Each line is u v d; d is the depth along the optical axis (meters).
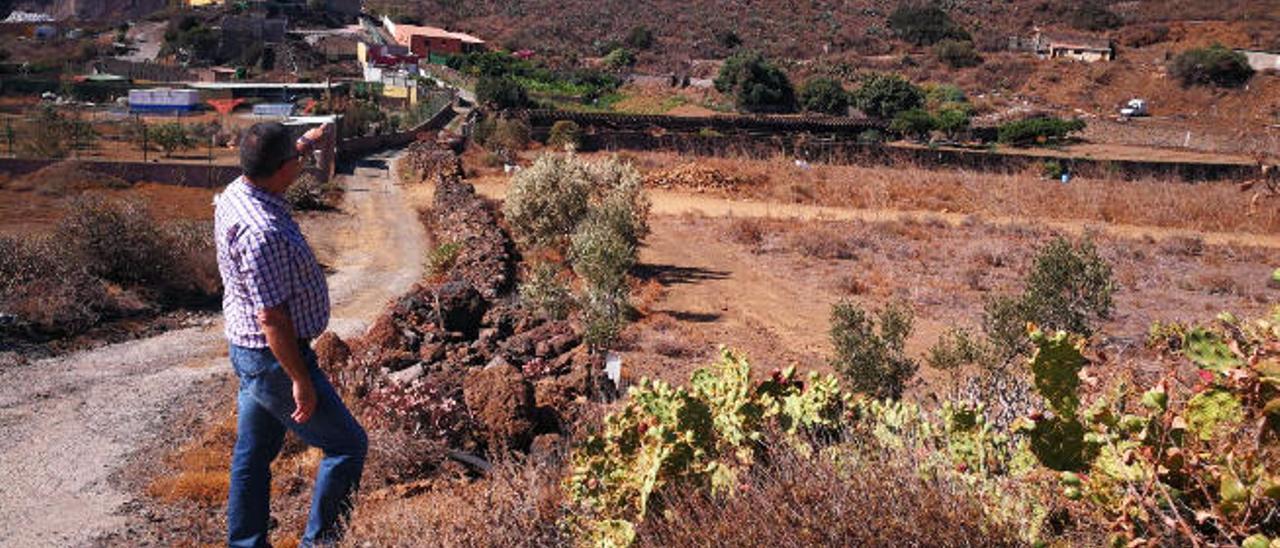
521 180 27.16
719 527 3.79
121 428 12.15
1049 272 14.87
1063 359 3.56
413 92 89.44
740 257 29.08
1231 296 25.02
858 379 12.08
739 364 4.84
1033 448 3.60
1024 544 3.44
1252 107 99.38
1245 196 43.09
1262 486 3.02
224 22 121.94
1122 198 44.53
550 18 142.62
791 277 25.69
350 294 23.66
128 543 8.31
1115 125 91.69
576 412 8.88
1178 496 3.22
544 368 11.78
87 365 15.95
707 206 42.88
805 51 129.12
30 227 31.03
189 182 43.78
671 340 16.38
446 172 46.94
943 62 118.31
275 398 4.21
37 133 50.62
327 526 4.45
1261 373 3.12
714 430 4.59
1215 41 123.12
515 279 22.27
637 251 26.47
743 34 135.38
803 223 36.84
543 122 73.56
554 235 26.27
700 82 111.94
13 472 10.28
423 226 35.78
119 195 39.81
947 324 19.97
